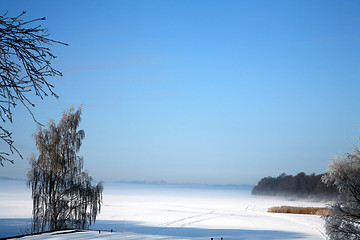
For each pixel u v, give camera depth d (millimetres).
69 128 22781
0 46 3051
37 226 21266
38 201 21219
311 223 36188
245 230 30391
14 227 30094
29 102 3111
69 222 21672
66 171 22188
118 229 30297
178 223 37219
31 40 3111
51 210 21484
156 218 43625
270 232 28844
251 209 65375
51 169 21891
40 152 21844
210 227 33000
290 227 32719
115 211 55094
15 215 42656
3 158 3008
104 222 37594
